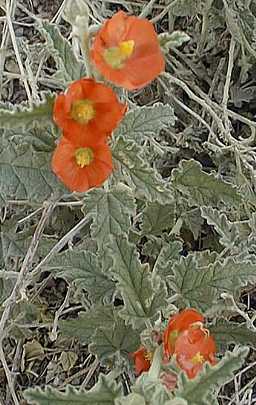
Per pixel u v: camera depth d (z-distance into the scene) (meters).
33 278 0.41
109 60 0.29
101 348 0.36
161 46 0.30
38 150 0.34
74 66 0.33
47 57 0.48
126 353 0.36
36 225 0.43
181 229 0.46
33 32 0.52
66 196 0.40
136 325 0.33
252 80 0.50
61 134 0.30
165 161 0.48
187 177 0.40
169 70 0.51
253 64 0.49
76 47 0.38
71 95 0.28
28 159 0.34
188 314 0.31
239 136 0.48
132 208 0.34
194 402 0.28
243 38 0.47
